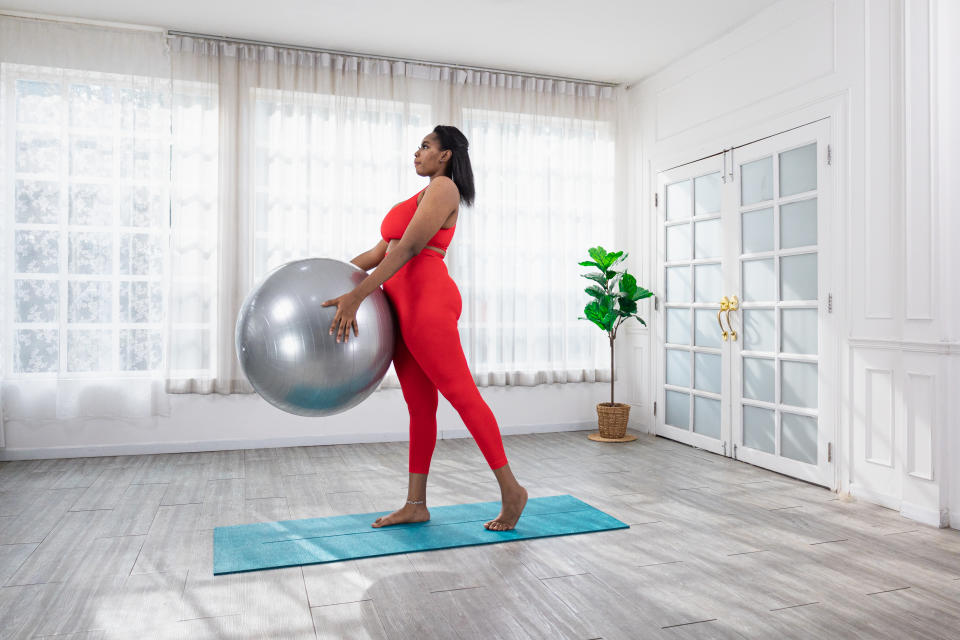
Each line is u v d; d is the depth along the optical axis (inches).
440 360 99.3
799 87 145.6
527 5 156.6
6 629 73.4
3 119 159.3
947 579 89.1
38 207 161.6
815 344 141.9
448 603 80.4
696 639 71.7
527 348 200.8
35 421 161.8
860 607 80.1
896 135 122.8
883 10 125.2
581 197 208.5
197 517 115.5
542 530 107.3
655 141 199.6
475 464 159.0
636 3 154.7
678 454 172.7
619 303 195.0
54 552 98.0
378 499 127.3
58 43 163.0
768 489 137.0
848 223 132.7
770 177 154.8
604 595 83.0
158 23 166.4
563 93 205.5
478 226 196.1
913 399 118.0
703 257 179.2
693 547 101.0
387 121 188.5
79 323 163.3
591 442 189.6
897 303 122.4
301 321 85.7
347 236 183.5
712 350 174.7
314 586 85.4
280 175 177.6
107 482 139.9
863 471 128.9
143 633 72.6
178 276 169.6
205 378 170.7
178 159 170.2
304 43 178.7
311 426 181.3
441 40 177.3
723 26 166.9
